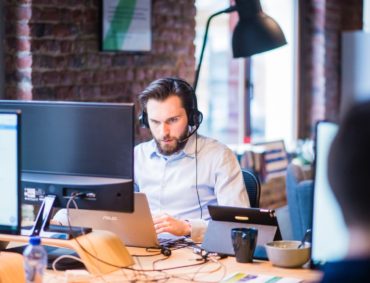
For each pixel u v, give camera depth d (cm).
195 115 311
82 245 246
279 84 622
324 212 186
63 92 404
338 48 659
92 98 422
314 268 189
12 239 250
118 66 438
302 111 640
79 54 412
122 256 254
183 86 308
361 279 119
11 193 234
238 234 258
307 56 643
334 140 119
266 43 384
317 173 188
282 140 576
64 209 281
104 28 423
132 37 442
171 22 474
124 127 245
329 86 647
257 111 600
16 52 390
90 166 250
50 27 394
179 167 316
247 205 308
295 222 398
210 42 567
